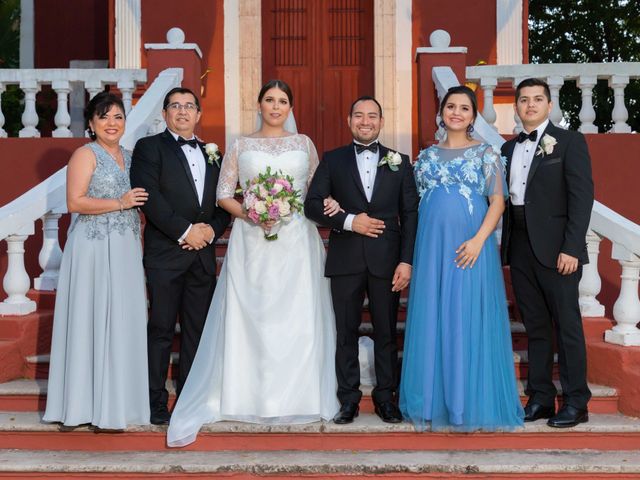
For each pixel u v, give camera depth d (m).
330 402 4.19
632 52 15.23
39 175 6.58
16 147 6.60
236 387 4.16
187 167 4.23
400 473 3.85
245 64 8.72
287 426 4.08
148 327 4.24
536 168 4.11
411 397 4.07
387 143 8.70
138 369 4.05
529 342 4.27
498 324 4.10
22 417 4.26
